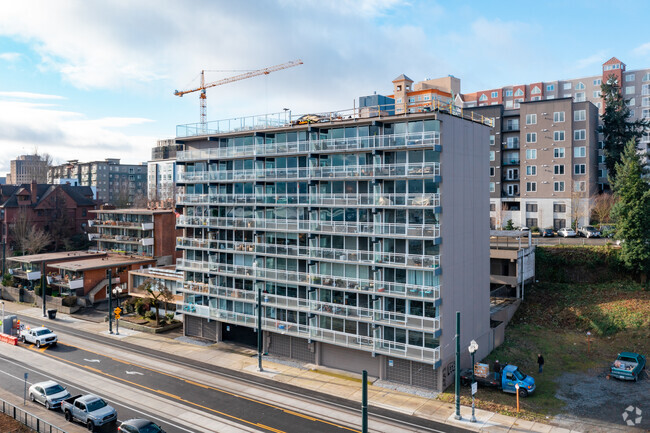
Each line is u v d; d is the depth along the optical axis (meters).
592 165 85.25
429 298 37.25
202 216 53.50
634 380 37.94
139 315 62.94
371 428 31.84
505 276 55.28
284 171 46.34
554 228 85.69
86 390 38.88
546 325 50.66
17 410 34.88
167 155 177.38
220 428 32.06
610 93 86.44
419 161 39.12
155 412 34.62
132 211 80.25
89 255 80.12
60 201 103.56
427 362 36.94
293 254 45.78
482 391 37.75
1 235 98.06
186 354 48.19
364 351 41.94
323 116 45.47
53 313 63.53
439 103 39.81
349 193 42.84
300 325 44.50
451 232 39.03
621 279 56.69
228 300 51.31
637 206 54.72
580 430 30.88
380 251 40.88
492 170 92.56
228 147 50.56
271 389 38.94
